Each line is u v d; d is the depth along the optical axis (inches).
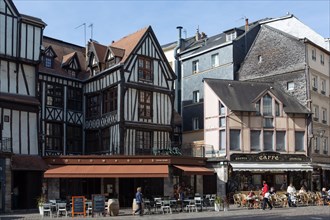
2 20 911.7
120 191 1013.2
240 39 1312.7
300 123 1149.1
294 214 749.9
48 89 1064.2
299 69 1202.0
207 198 919.7
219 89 1145.4
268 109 1132.5
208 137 1138.7
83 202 750.5
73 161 952.3
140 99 1065.5
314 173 1201.4
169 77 1134.4
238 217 697.6
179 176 1044.5
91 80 1125.1
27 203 903.7
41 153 991.0
